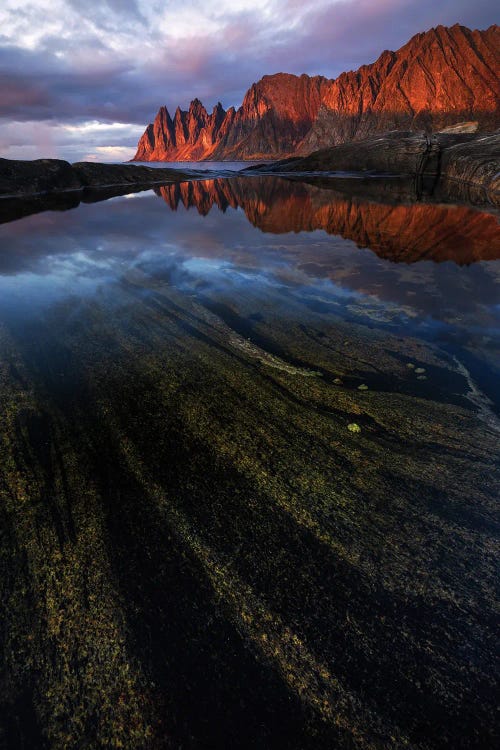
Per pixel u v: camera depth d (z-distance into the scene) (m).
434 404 3.91
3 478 3.07
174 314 6.09
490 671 1.89
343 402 3.96
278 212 15.05
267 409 3.86
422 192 19.09
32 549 2.54
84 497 2.90
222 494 2.90
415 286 6.97
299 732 1.71
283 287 7.17
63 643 2.05
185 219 14.10
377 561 2.41
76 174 26.48
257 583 2.30
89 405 3.92
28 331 5.53
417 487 2.94
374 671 1.90
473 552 2.45
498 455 3.22
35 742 1.71
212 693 1.84
